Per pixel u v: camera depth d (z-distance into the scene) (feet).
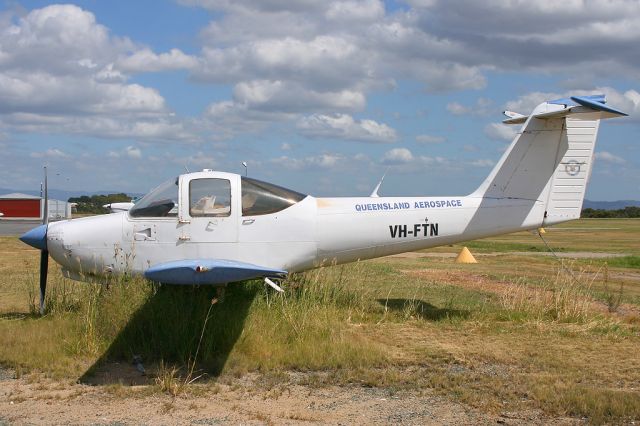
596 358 20.38
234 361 19.07
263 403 15.88
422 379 18.01
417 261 57.16
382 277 40.19
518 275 44.29
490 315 26.43
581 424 14.53
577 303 26.91
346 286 29.07
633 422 14.56
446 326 24.75
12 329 22.06
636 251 81.25
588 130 27.37
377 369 19.07
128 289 22.09
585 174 27.55
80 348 20.04
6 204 192.44
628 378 18.22
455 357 20.22
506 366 19.51
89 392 16.62
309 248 25.94
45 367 18.58
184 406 15.58
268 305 23.17
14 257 53.98
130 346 20.22
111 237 24.57
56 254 24.80
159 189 25.16
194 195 24.57
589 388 16.92
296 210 25.73
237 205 24.80
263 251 25.21
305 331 21.49
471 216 27.43
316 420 14.65
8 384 17.21
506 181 27.58
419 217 27.09
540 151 27.43
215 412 15.15
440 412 15.28
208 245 24.61
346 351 20.07
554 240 115.55
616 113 24.81
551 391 16.58
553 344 22.20
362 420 14.67
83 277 25.17
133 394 16.44
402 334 23.34
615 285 41.50
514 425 14.43
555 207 27.68
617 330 24.32
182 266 18.75
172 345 19.63
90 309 21.85
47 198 31.40
